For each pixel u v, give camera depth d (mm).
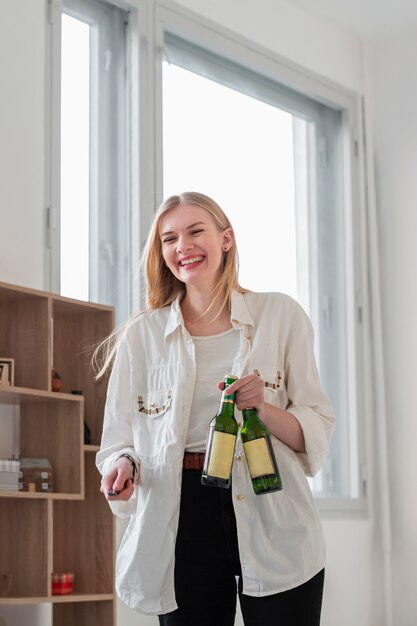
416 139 5223
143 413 1954
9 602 2836
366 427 5062
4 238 3307
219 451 1753
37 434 3170
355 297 5117
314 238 5035
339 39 5227
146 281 2057
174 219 1940
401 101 5301
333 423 1945
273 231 4754
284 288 4801
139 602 1859
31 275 3385
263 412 1794
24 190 3406
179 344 1941
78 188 3746
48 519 2939
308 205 5039
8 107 3393
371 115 5352
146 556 1850
